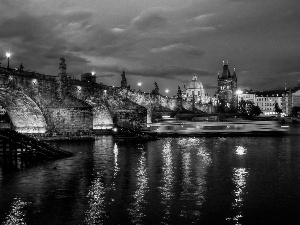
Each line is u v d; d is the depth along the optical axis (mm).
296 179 41656
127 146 76625
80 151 67750
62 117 87625
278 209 30469
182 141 88562
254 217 28672
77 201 32938
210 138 97375
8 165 52031
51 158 58031
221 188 37281
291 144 80062
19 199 33781
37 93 82062
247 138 96688
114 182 40312
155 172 46000
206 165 51188
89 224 27359
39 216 29141
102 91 110312
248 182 40062
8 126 133000
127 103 121312
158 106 180625
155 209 30484
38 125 88812
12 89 74000
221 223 27453
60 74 88938
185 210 30188
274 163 52812
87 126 90312
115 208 30812
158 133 109250
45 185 39156
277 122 198875
